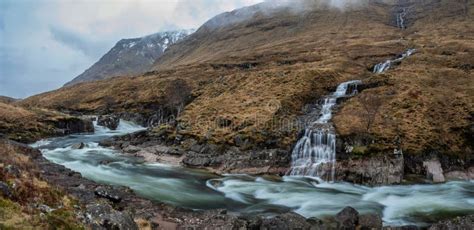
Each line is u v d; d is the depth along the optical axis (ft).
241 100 269.03
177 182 152.87
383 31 652.07
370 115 203.51
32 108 352.90
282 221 85.51
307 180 160.86
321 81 288.10
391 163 160.66
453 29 561.43
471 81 252.62
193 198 129.90
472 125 186.19
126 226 73.31
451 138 181.78
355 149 169.99
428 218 110.32
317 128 193.57
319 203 127.24
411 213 115.65
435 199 131.85
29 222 59.41
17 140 263.08
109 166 180.86
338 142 174.60
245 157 184.55
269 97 260.21
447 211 117.60
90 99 496.23
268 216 110.63
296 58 459.32
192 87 403.95
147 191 135.54
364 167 159.63
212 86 336.08
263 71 343.26
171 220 97.25
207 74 489.26
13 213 60.23
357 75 316.60
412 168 164.04
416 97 221.66
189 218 100.22
